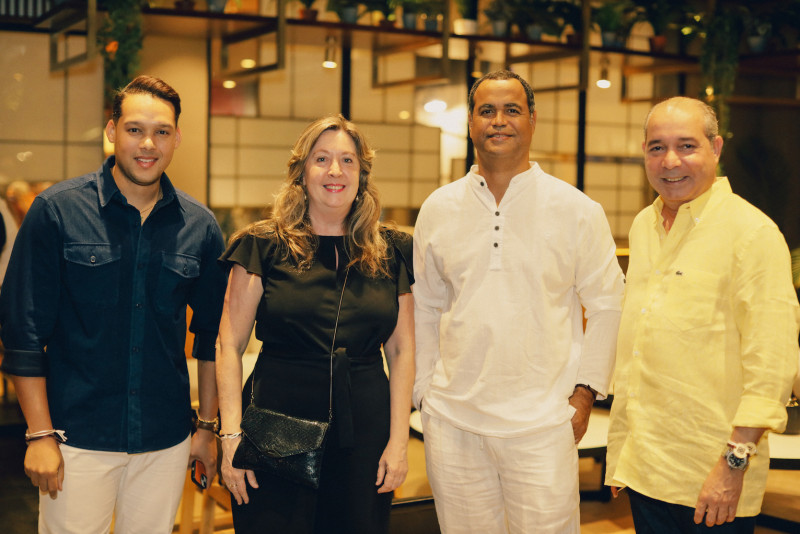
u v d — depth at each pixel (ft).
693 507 6.08
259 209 20.86
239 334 6.41
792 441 9.79
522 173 6.90
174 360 6.52
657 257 6.46
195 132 19.84
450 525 7.16
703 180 6.17
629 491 6.57
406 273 6.64
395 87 21.49
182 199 6.60
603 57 21.13
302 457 5.97
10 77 16.65
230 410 6.30
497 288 6.79
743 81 24.79
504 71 6.96
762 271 5.83
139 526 6.52
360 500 6.29
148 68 19.08
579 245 6.86
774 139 25.16
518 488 6.75
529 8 20.10
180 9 16.46
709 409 6.03
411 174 22.24
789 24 20.63
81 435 6.20
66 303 6.23
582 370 6.91
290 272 6.30
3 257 16.81
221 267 6.51
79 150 17.35
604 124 24.25
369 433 6.31
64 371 6.22
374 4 18.40
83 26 14.84
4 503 10.64
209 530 9.84
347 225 6.53
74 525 6.23
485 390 6.73
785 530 10.95
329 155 6.37
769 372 5.69
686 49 22.61
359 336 6.31
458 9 19.72
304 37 18.85
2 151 16.71
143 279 6.31
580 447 9.75
